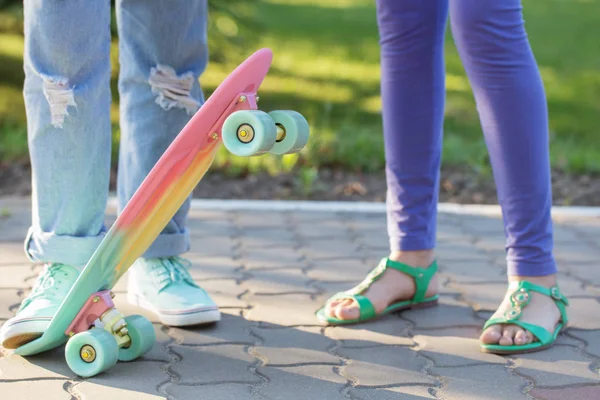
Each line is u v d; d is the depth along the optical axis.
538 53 11.81
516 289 2.94
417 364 2.76
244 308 3.28
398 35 3.07
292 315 3.21
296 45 11.78
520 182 2.88
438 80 3.12
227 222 4.64
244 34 8.66
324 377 2.65
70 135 2.68
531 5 16.31
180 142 2.42
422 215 3.21
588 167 5.86
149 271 3.12
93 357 2.57
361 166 5.88
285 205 4.98
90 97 2.66
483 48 2.78
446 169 5.84
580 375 2.70
